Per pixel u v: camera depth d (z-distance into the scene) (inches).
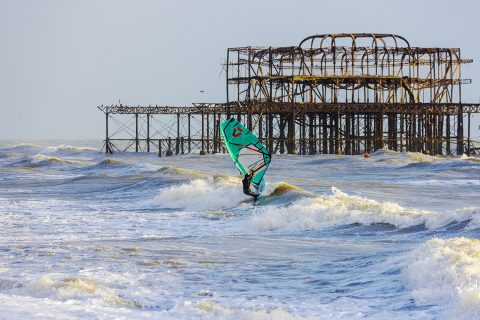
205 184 4805.6
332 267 2410.2
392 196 5393.7
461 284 1883.6
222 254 2694.4
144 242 2977.4
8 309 1781.5
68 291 2009.1
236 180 5054.1
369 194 5497.1
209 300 2021.4
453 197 5344.5
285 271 2390.5
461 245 2190.0
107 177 6879.9
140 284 2188.7
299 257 2640.3
